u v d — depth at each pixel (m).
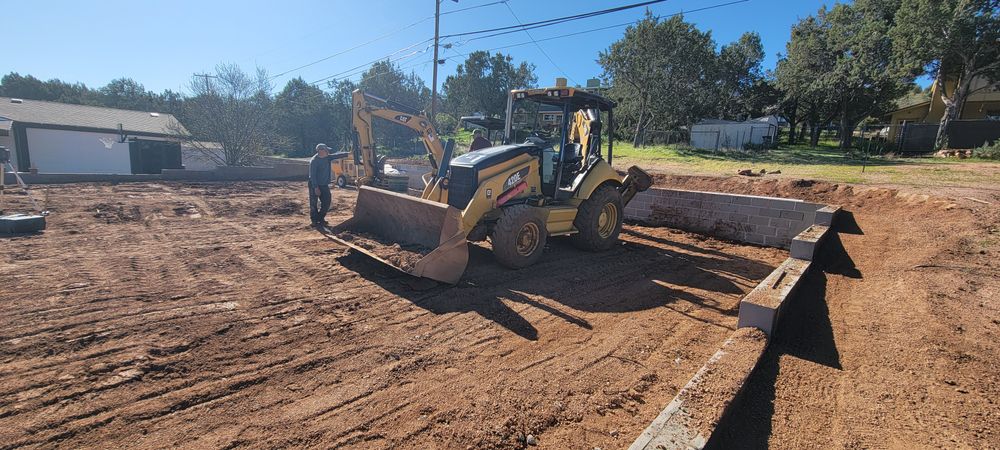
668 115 30.48
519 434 2.94
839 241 7.44
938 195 8.70
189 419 2.94
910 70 20.73
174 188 14.20
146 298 4.85
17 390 3.10
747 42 39.84
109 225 8.57
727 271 7.15
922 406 3.08
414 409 3.17
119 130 23.27
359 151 12.23
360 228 7.33
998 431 2.76
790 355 3.89
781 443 2.76
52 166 21.83
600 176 7.82
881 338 4.09
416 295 5.38
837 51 26.45
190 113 21.55
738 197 9.48
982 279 5.11
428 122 11.85
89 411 2.93
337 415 3.06
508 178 6.76
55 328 4.03
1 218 7.54
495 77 55.81
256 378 3.45
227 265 6.21
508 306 5.21
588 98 7.45
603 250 8.18
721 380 3.14
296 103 49.34
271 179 18.67
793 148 26.16
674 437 2.51
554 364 3.91
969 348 3.70
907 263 5.97
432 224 6.12
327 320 4.56
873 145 23.14
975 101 26.78
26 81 58.62
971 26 18.06
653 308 5.39
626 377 3.74
